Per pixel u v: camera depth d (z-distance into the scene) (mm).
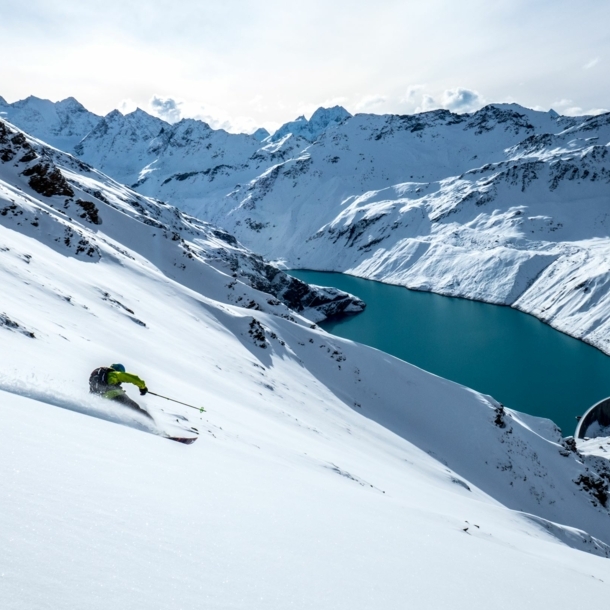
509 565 5457
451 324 176625
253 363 47625
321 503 5227
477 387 114500
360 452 32969
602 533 57594
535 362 134125
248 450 9477
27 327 11312
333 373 66625
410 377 70125
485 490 54312
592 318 164500
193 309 55875
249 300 90312
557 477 62938
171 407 10320
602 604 4918
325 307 183250
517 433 67062
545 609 3934
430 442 60000
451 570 4105
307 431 27812
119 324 28047
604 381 119188
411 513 8164
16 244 32344
